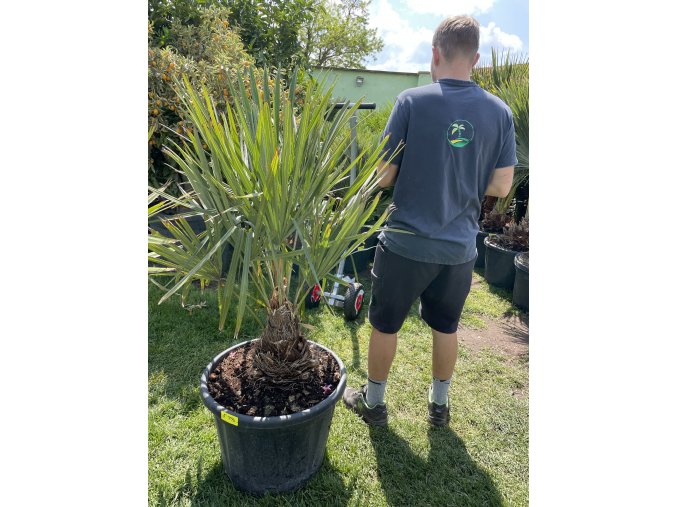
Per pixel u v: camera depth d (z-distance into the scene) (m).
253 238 1.05
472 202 1.45
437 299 1.57
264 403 1.29
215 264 1.16
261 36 4.30
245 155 1.16
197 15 3.65
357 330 2.58
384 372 1.66
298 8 4.37
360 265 3.70
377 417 1.72
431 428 1.77
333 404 1.30
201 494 1.40
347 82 8.83
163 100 2.78
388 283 1.50
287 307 1.28
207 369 1.41
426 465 1.57
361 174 1.20
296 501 1.38
